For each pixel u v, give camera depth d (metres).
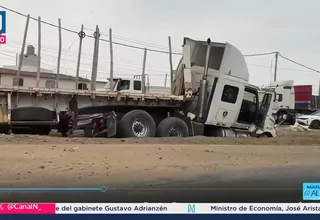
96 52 13.01
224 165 7.31
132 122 12.99
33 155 7.52
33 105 12.08
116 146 9.33
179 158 7.93
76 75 12.89
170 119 13.60
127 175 6.18
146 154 8.23
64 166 6.63
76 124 12.60
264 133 15.64
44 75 12.67
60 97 12.44
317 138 15.33
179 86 14.62
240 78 14.54
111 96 12.99
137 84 17.72
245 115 15.05
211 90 14.00
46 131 13.01
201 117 14.07
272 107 15.85
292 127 25.77
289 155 8.96
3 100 11.70
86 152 8.12
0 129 12.27
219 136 14.48
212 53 14.21
